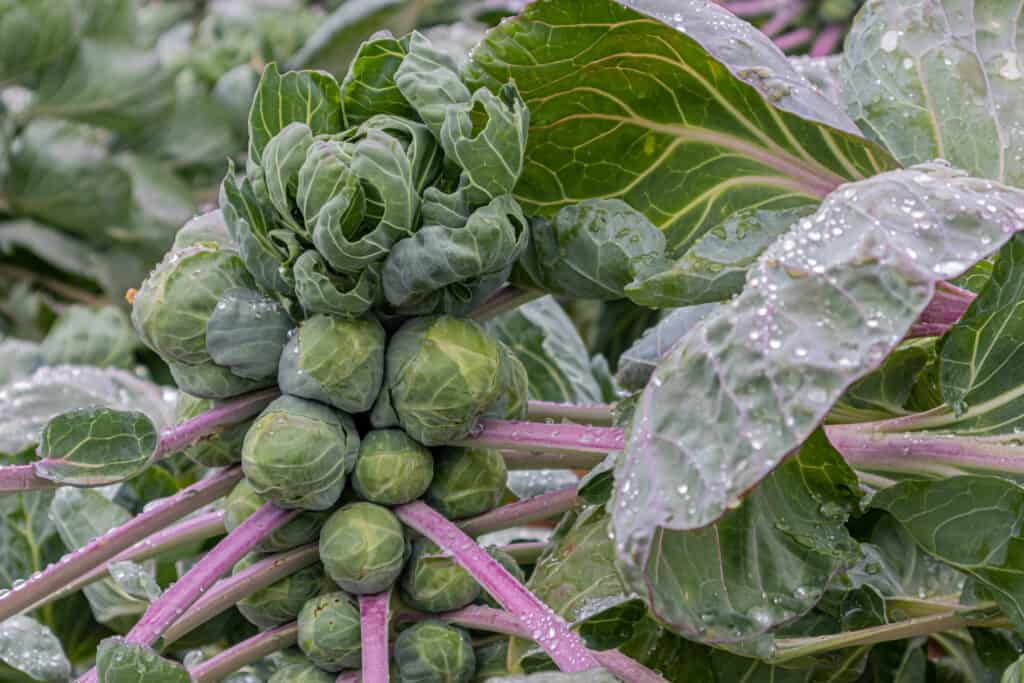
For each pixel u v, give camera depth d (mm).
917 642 915
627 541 735
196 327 831
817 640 834
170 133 1974
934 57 928
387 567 834
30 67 1756
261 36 2055
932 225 753
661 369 764
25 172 1780
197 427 843
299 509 843
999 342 818
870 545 903
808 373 726
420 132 818
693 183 898
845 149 858
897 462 840
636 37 847
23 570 1048
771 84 828
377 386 832
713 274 816
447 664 845
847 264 742
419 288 815
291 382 826
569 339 1122
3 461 1036
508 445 843
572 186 899
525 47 851
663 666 840
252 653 857
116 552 847
